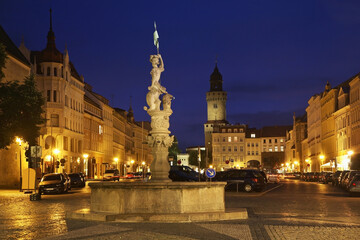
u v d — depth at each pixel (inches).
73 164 3390.7
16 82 1487.5
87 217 753.0
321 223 695.7
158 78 923.4
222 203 800.9
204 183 765.9
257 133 7337.6
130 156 5846.5
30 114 1521.9
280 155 7185.0
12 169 2361.0
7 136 1462.8
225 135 7268.7
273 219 751.1
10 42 2642.7
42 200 1259.8
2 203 1151.0
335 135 3772.1
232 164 7229.3
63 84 3174.2
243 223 698.2
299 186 2272.4
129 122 5940.0
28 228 650.8
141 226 664.4
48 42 3186.5
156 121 896.3
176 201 746.2
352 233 593.6
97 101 4318.4
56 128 3107.8
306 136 5851.4
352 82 3221.0
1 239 555.2
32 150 1280.8
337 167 3420.3
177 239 547.2
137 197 749.9
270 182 2785.4
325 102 4175.7
